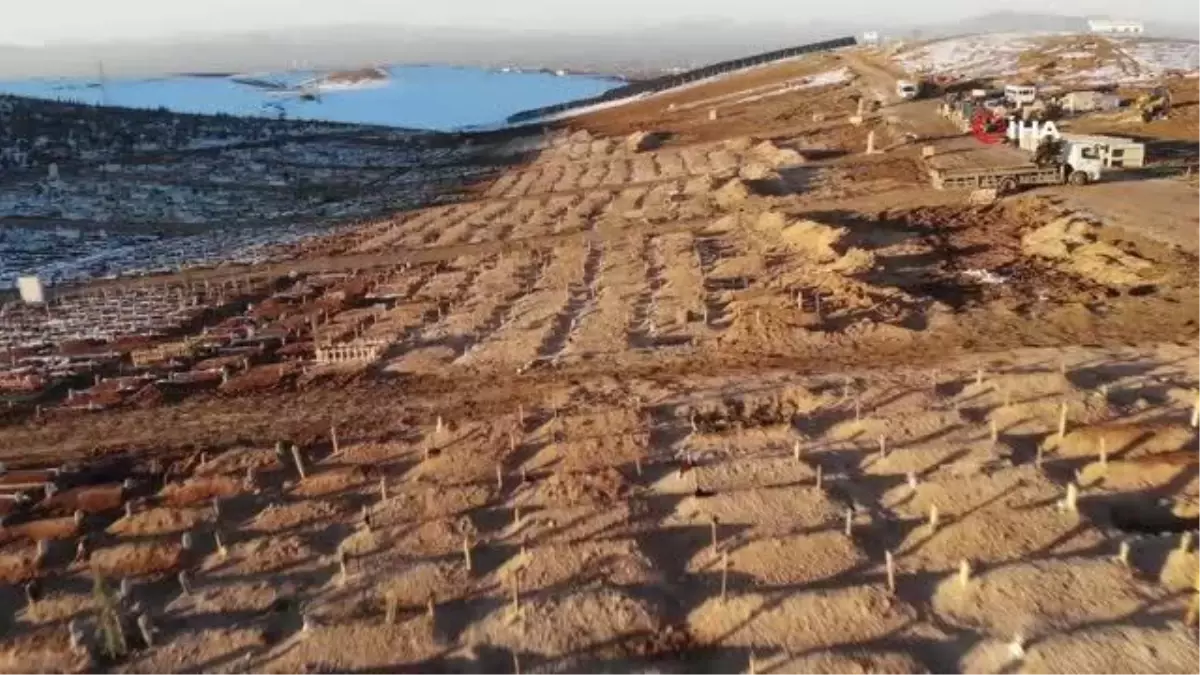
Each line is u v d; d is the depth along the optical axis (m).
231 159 92.25
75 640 16.47
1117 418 22.03
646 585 17.09
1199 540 17.06
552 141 96.06
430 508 20.17
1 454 24.67
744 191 53.34
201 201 72.38
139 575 18.48
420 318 35.12
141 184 77.38
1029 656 14.48
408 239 52.03
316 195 76.12
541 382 27.52
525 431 23.67
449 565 18.05
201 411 27.06
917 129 70.25
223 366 30.78
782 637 15.47
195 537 19.61
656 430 23.02
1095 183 46.59
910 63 114.38
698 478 20.39
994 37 127.44
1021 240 38.97
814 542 17.80
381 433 24.45
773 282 35.34
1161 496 18.95
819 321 30.05
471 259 45.16
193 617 17.11
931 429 22.06
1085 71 92.50
